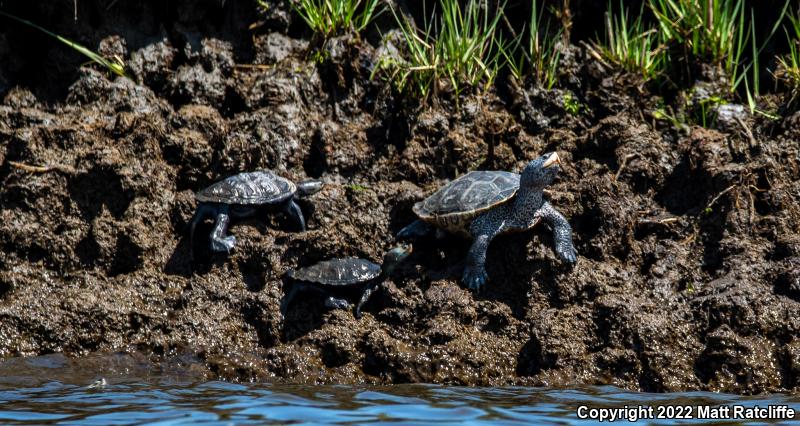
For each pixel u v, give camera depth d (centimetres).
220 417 1398
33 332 1836
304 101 2266
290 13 2369
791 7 2375
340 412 1438
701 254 1931
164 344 1819
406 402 1519
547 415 1434
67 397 1550
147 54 2298
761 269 1814
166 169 2083
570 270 1853
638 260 1928
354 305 1889
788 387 1631
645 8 2464
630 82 2283
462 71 2286
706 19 2317
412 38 2353
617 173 2064
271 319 1870
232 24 2359
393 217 2048
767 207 1966
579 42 2427
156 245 1995
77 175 2036
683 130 2198
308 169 2194
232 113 2272
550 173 1805
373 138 2236
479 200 1862
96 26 2303
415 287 1884
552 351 1727
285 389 1638
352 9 2322
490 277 1884
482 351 1761
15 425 1352
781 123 2155
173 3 2334
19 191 2017
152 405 1485
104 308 1862
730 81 2298
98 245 1973
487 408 1478
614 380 1691
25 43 2302
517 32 2447
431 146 2186
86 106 2216
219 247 1933
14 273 1948
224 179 2039
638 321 1730
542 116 2270
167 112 2223
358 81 2311
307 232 1969
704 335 1727
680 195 2073
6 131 2122
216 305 1895
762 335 1691
